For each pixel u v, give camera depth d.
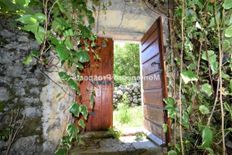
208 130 1.07
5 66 1.88
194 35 1.59
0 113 1.80
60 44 1.18
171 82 2.34
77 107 1.55
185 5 1.43
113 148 2.50
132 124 4.16
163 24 2.71
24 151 1.83
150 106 3.07
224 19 1.14
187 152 1.81
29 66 1.95
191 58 1.64
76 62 1.63
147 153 2.40
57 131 2.00
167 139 2.26
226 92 1.17
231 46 1.12
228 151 1.68
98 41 3.41
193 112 1.75
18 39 1.95
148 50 3.10
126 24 3.10
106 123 3.35
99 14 2.70
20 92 1.90
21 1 0.97
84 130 3.19
